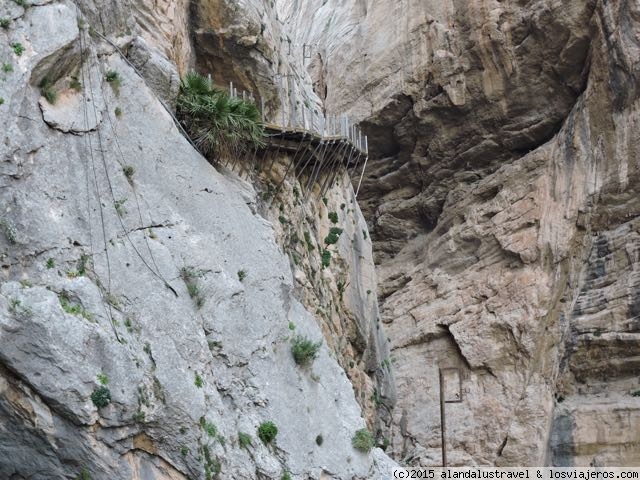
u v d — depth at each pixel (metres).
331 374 22.58
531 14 41.75
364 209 49.59
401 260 47.59
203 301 18.83
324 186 30.00
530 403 38.44
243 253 20.83
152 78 20.30
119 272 17.14
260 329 20.23
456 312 42.59
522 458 37.56
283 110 31.09
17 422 15.27
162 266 18.08
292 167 27.95
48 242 16.08
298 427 20.20
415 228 48.09
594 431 36.50
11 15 16.66
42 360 15.22
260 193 26.05
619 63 38.97
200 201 20.17
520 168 43.09
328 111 49.38
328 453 20.95
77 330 15.63
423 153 46.97
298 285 26.03
